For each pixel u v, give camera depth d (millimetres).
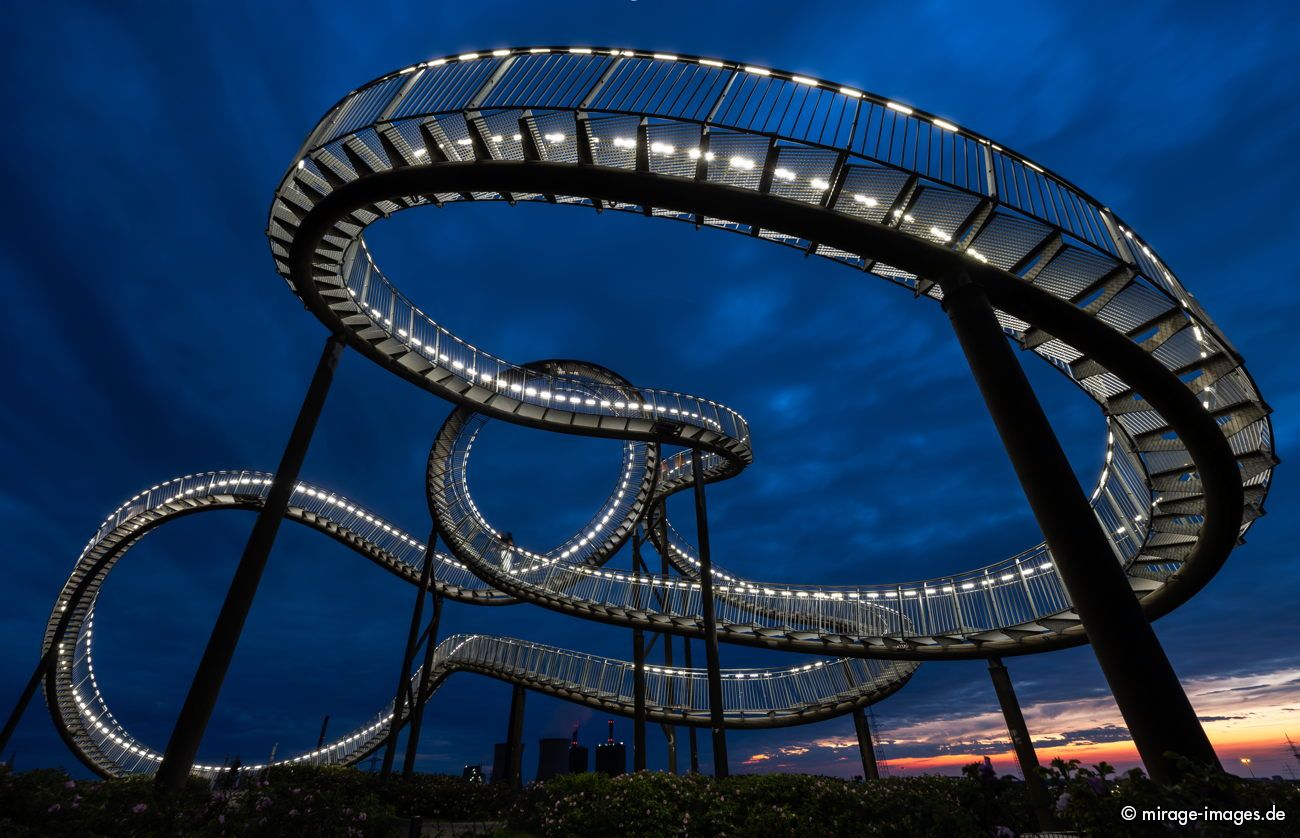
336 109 12555
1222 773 3947
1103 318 9805
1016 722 15484
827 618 21984
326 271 13734
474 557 20984
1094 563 6035
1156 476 12547
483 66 10727
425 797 15539
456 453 21656
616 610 19438
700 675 22172
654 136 9203
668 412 19859
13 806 5062
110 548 21859
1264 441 10961
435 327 17891
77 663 24062
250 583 11031
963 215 8586
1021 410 6949
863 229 8586
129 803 5859
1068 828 4043
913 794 7344
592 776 11531
